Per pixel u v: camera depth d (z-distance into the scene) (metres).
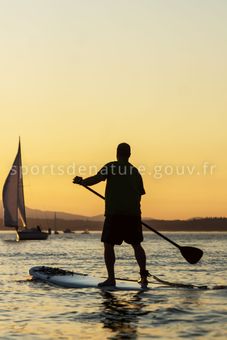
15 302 15.95
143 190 18.39
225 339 10.82
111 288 17.78
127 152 18.22
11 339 11.09
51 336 11.31
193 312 13.55
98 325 12.32
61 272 22.25
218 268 37.12
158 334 11.34
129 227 18.06
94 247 114.00
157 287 17.89
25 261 50.16
